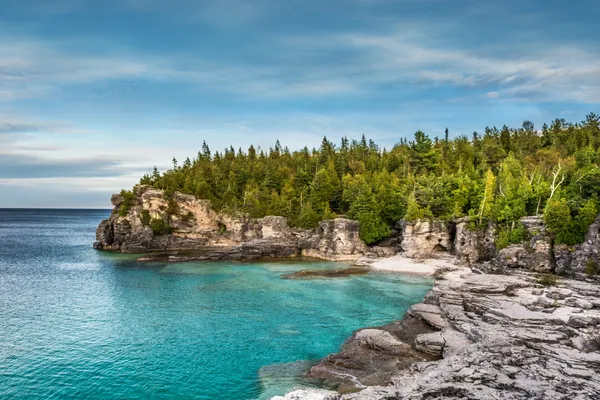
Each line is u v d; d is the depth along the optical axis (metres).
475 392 28.48
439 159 147.12
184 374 37.75
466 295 55.34
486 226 91.62
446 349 39.22
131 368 39.03
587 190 79.62
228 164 174.50
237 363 40.00
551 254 73.94
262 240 113.75
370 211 111.00
